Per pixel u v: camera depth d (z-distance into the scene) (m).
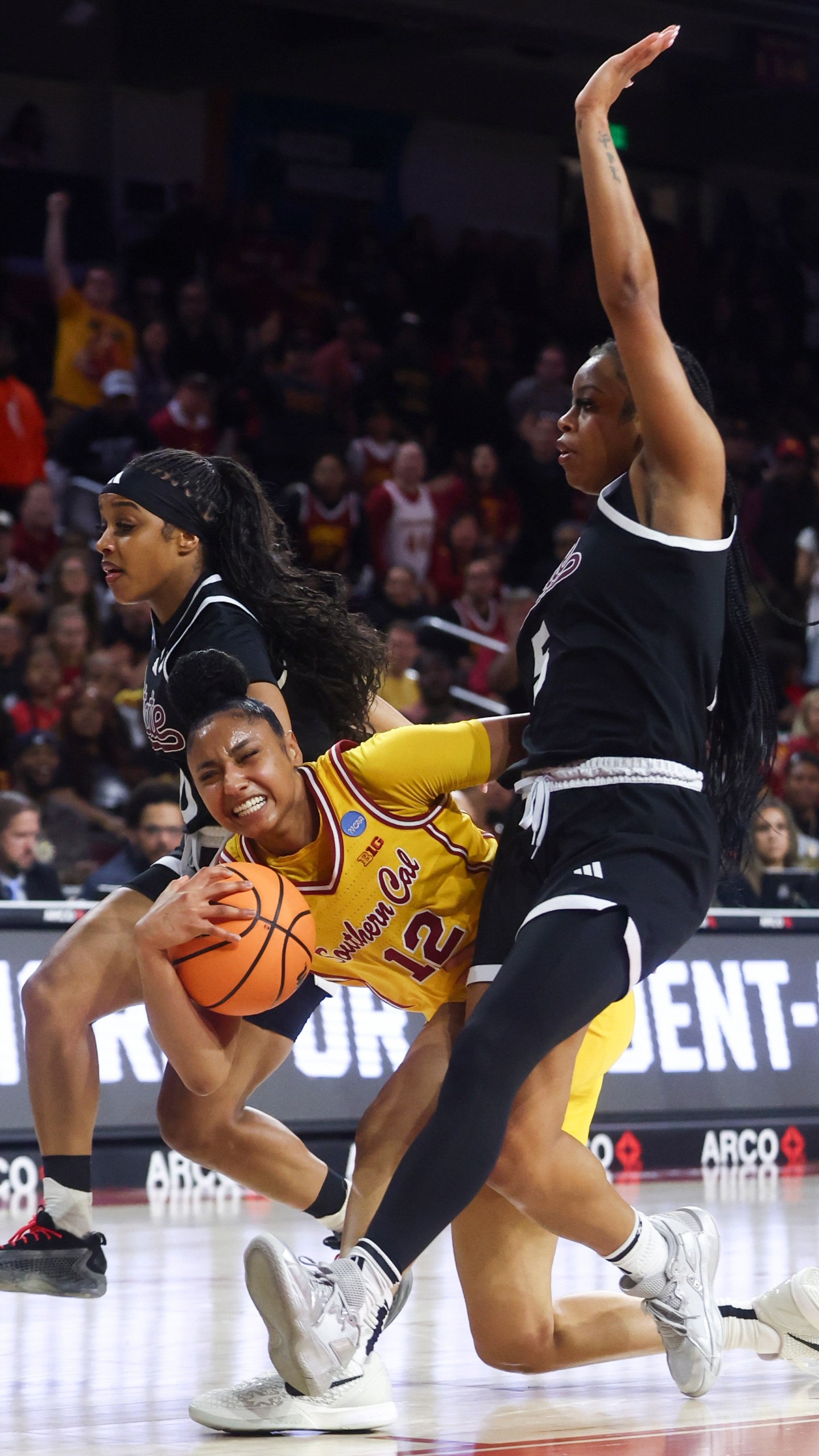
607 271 3.17
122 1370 3.68
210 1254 5.44
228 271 16.45
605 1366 3.82
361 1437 3.04
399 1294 3.67
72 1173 3.72
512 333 17.67
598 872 3.13
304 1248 5.52
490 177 19.08
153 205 17.41
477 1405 3.36
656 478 3.27
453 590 13.79
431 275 17.89
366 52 17.80
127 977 3.87
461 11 15.10
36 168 16.58
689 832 3.22
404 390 15.62
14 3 16.52
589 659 3.27
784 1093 8.23
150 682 3.90
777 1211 6.34
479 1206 3.32
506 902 3.32
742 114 19.41
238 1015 3.26
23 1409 3.29
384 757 3.35
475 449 15.03
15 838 7.98
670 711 3.23
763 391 18.86
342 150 18.28
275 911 3.21
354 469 14.30
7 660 10.35
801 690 13.18
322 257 17.20
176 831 8.00
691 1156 7.90
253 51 17.42
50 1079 3.76
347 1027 7.54
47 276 16.19
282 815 3.31
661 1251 3.30
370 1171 3.42
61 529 12.53
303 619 3.83
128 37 17.06
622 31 15.52
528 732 3.39
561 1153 3.16
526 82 19.08
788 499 14.75
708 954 8.16
